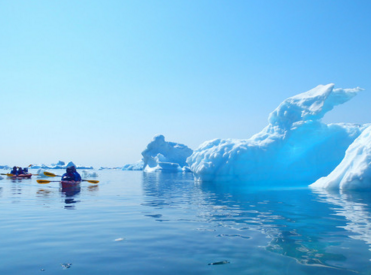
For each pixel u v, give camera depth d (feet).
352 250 9.91
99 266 8.42
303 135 50.16
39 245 10.62
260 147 50.16
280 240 11.28
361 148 33.42
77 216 16.89
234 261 8.86
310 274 7.75
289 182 49.62
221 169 50.65
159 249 10.14
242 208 20.12
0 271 7.97
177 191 34.94
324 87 50.34
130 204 22.54
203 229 13.33
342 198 25.26
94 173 77.41
